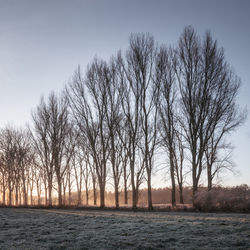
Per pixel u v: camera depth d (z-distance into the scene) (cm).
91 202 7100
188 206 3478
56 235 1611
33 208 4688
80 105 4103
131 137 3778
